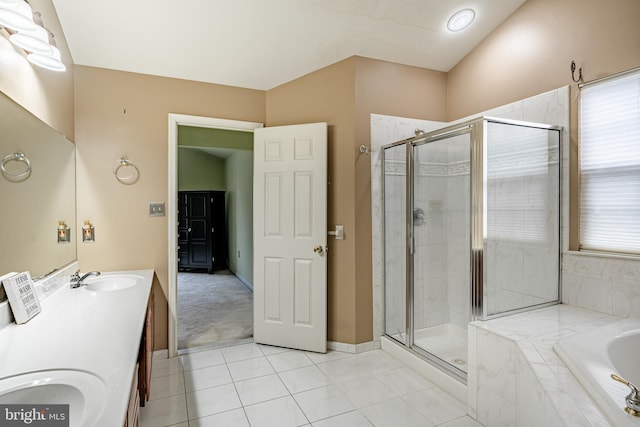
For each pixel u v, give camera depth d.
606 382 1.30
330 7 2.39
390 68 3.09
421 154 2.81
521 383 1.69
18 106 1.61
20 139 1.64
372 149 2.99
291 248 3.04
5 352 1.13
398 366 2.72
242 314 4.12
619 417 1.10
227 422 2.01
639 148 2.01
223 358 2.87
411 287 2.81
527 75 2.59
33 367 1.02
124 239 2.77
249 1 2.27
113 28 2.37
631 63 2.01
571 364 1.50
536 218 2.36
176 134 2.93
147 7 2.24
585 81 2.24
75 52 2.52
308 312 3.00
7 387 0.91
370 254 3.00
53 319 1.49
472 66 3.06
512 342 1.78
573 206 2.33
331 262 3.03
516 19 2.66
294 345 3.04
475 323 2.08
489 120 2.22
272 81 3.14
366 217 2.98
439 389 2.37
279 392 2.33
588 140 2.24
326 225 2.95
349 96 2.94
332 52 2.86
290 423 2.00
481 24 2.76
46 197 1.98
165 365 2.74
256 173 3.13
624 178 2.08
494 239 2.23
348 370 2.65
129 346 1.18
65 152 2.36
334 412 2.11
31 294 1.56
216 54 2.73
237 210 6.25
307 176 2.99
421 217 2.82
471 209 2.28
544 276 2.40
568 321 2.06
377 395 2.30
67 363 1.05
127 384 0.92
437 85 3.32
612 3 2.10
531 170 2.34
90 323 1.43
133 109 2.79
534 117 2.54
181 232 6.77
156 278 2.86
